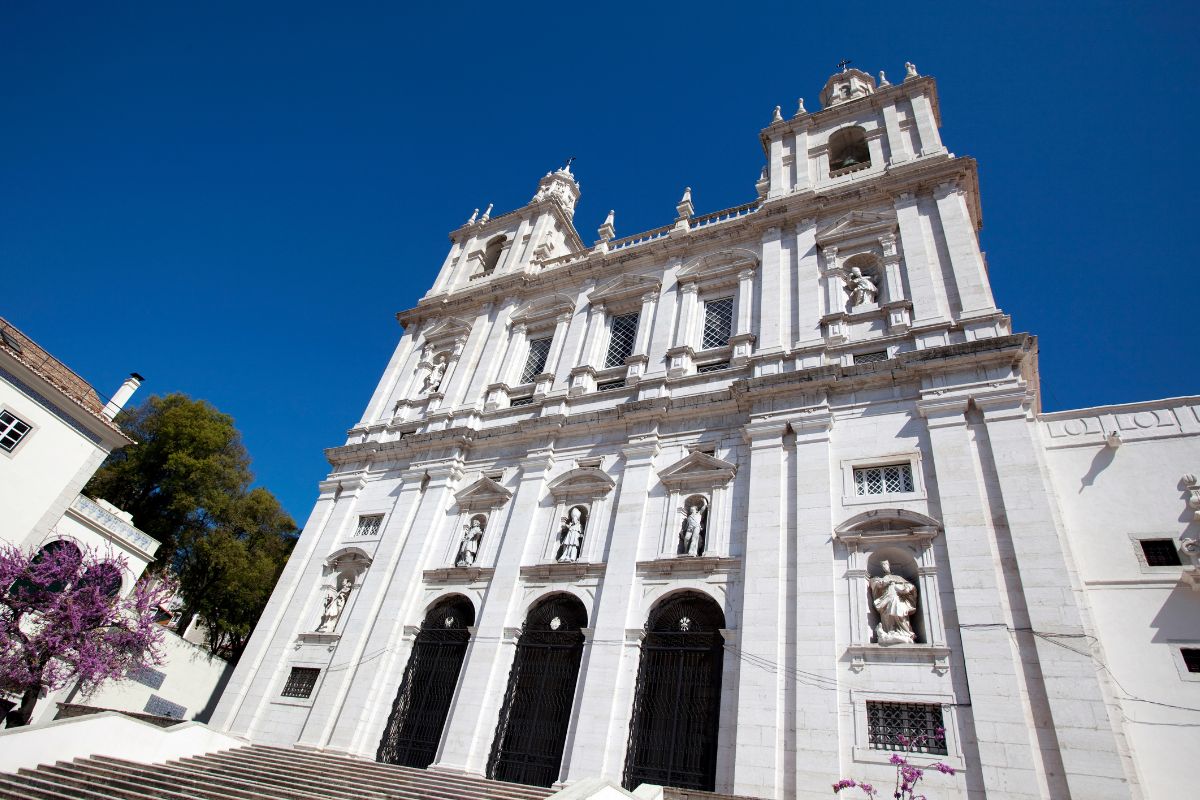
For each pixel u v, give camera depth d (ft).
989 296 71.56
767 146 110.42
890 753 49.96
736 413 76.18
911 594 56.54
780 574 61.72
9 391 84.23
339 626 82.99
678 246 99.40
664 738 59.06
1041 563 52.95
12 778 49.57
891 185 86.17
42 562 73.77
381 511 92.27
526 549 77.41
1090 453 58.65
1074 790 44.21
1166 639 48.98
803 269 85.56
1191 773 44.06
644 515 73.05
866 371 69.46
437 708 71.56
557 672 68.08
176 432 135.13
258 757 63.82
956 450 61.26
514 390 99.35
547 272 110.22
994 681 49.62
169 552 132.26
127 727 58.75
